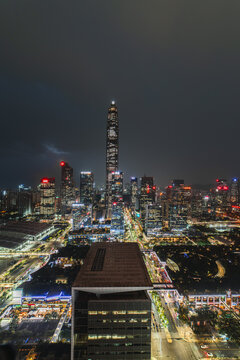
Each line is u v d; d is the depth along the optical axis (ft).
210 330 626.23
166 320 651.66
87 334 404.36
